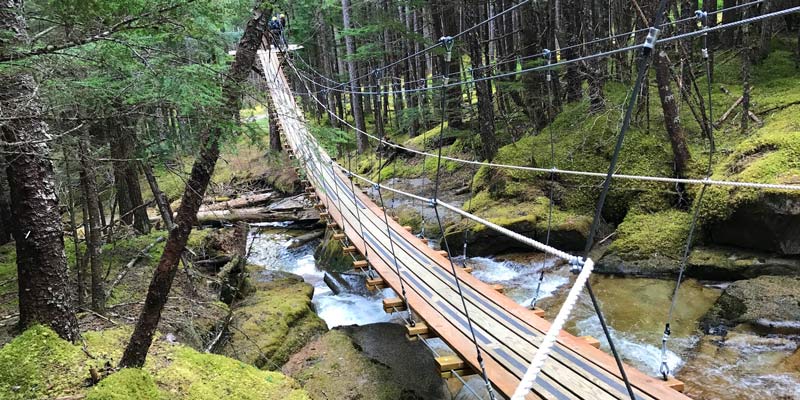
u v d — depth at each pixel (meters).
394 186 10.84
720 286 5.47
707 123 7.36
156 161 3.60
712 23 9.86
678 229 6.28
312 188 8.05
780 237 5.22
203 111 2.82
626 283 5.93
